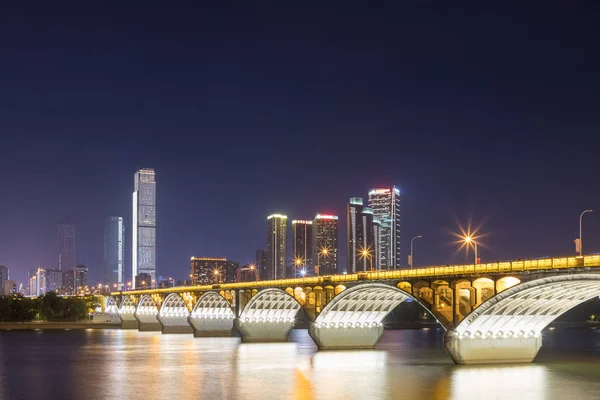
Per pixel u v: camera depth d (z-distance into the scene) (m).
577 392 87.88
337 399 87.12
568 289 98.75
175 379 108.56
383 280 126.19
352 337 152.50
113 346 181.50
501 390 89.75
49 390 98.50
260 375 111.44
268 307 189.25
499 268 101.50
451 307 111.38
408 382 98.88
